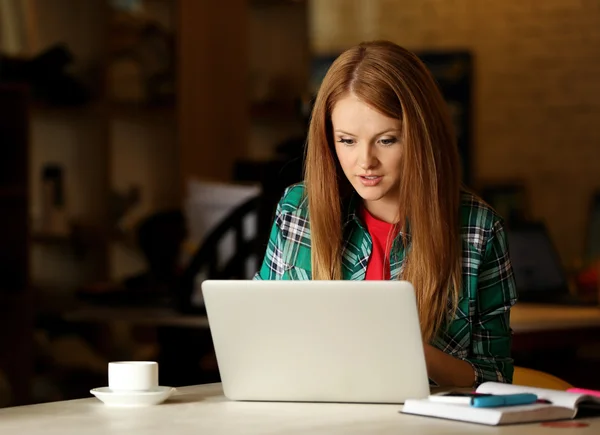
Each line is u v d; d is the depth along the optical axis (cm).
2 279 586
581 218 940
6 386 578
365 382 236
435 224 274
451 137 280
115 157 690
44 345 623
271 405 239
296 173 512
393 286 227
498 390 232
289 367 239
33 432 211
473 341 281
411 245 279
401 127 270
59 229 639
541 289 548
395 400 236
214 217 552
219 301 240
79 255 659
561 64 948
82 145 667
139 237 607
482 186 960
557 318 470
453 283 277
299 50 734
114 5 690
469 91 963
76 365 613
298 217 298
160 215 610
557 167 948
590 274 558
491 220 282
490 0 959
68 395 605
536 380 312
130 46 682
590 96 942
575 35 945
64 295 654
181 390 265
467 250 280
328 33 994
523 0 952
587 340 488
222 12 711
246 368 242
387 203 290
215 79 711
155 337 669
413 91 270
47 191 641
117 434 207
